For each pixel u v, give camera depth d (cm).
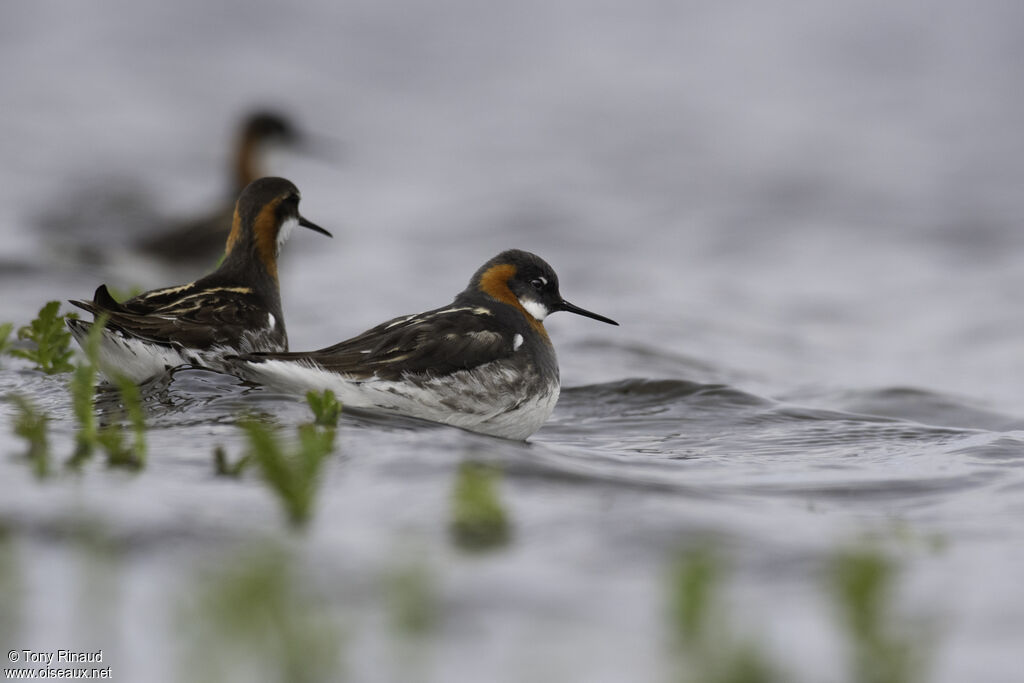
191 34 5009
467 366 1111
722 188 3108
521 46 5000
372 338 1120
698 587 613
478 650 607
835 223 2770
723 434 1166
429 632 623
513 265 1222
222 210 2317
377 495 822
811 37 4903
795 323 1961
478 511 764
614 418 1241
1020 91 4153
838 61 4612
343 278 2134
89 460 884
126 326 1157
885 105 4038
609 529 764
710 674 576
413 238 2584
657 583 684
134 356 1168
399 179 3222
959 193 3014
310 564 689
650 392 1330
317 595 651
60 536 733
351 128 3825
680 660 595
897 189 3064
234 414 1031
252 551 700
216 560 701
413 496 820
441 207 2892
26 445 923
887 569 619
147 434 964
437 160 3447
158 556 708
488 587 673
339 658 589
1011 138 3591
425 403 1095
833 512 850
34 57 4497
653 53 4866
